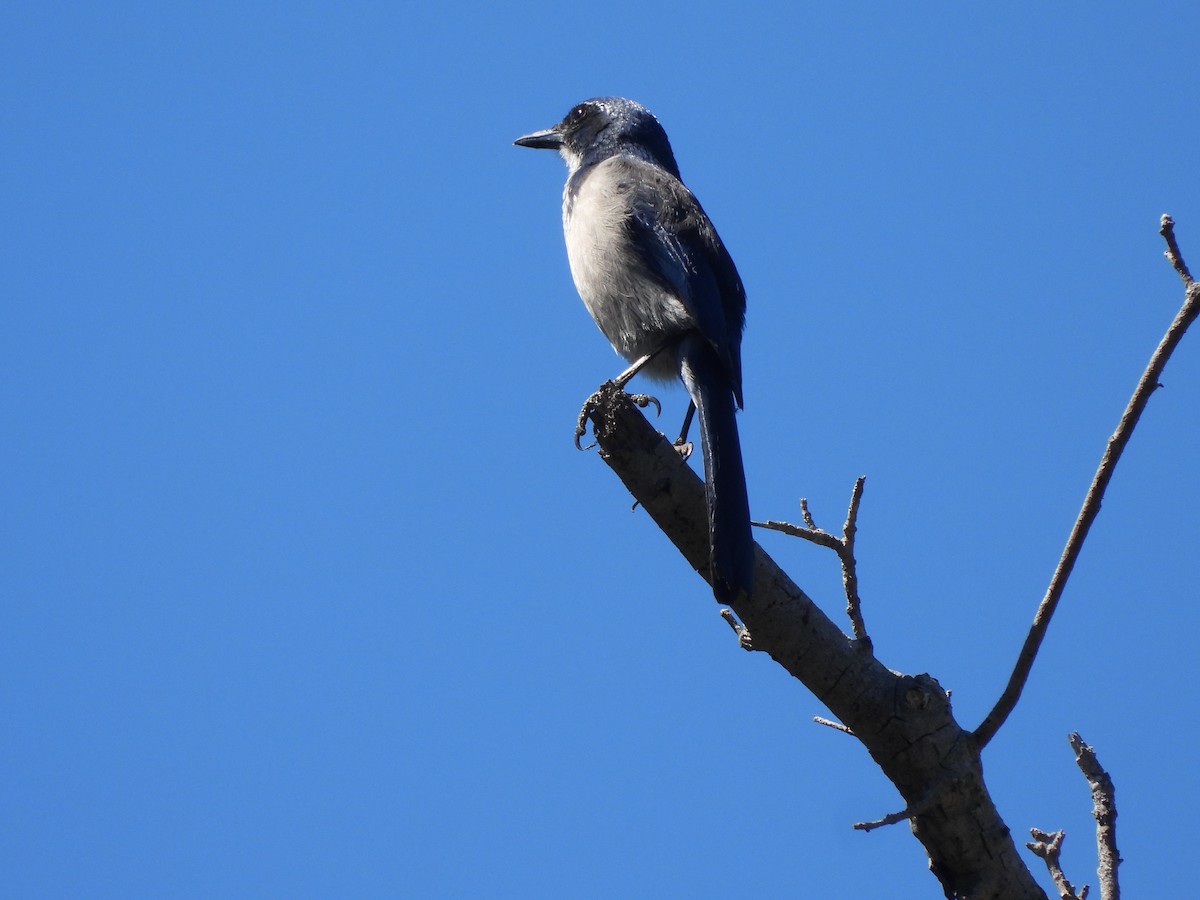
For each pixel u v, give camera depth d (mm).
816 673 8070
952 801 7855
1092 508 7309
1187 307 6871
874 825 7527
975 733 7984
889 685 8008
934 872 8164
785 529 8273
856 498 8195
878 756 8078
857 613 8258
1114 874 7633
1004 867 7965
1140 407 7066
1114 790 7836
